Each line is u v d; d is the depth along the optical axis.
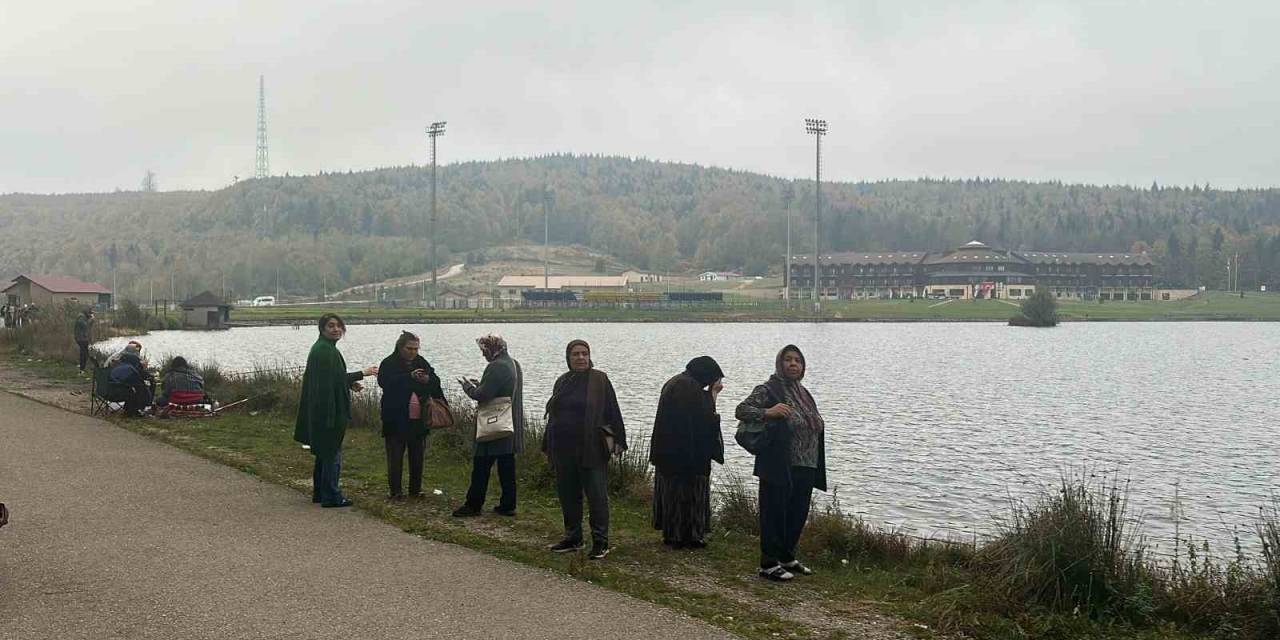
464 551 9.31
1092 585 8.17
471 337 89.38
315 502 11.31
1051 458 24.12
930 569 9.27
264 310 142.50
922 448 25.16
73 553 8.76
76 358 31.42
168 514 10.48
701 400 10.16
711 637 7.02
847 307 160.25
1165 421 32.50
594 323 133.88
